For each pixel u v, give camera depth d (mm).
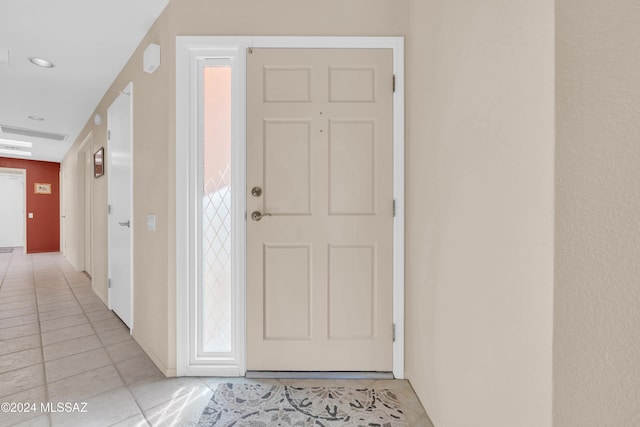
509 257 785
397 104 1523
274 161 1538
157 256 1670
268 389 1424
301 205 1541
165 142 1596
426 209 1310
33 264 4691
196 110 1561
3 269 4289
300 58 1528
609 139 597
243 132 1525
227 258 1600
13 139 4203
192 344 1547
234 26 1523
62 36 1832
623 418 601
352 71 1535
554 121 643
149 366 1634
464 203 1005
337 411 1284
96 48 1964
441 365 1167
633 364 592
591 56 606
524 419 734
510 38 770
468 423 981
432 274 1250
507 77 784
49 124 3547
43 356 1736
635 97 576
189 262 1546
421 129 1365
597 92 604
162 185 1624
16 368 1604
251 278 1533
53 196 6074
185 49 1530
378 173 1534
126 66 2148
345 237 1538
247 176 1532
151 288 1734
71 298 2869
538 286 690
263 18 1525
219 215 1599
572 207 631
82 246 4145
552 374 652
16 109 3049
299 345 1539
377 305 1540
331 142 1540
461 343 1023
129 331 2090
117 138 2338
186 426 1189
